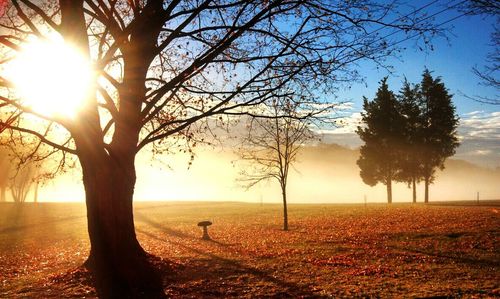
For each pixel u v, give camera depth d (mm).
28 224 36531
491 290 10383
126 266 10203
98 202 9078
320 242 19297
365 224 25312
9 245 25141
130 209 10859
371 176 51844
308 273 12656
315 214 34344
